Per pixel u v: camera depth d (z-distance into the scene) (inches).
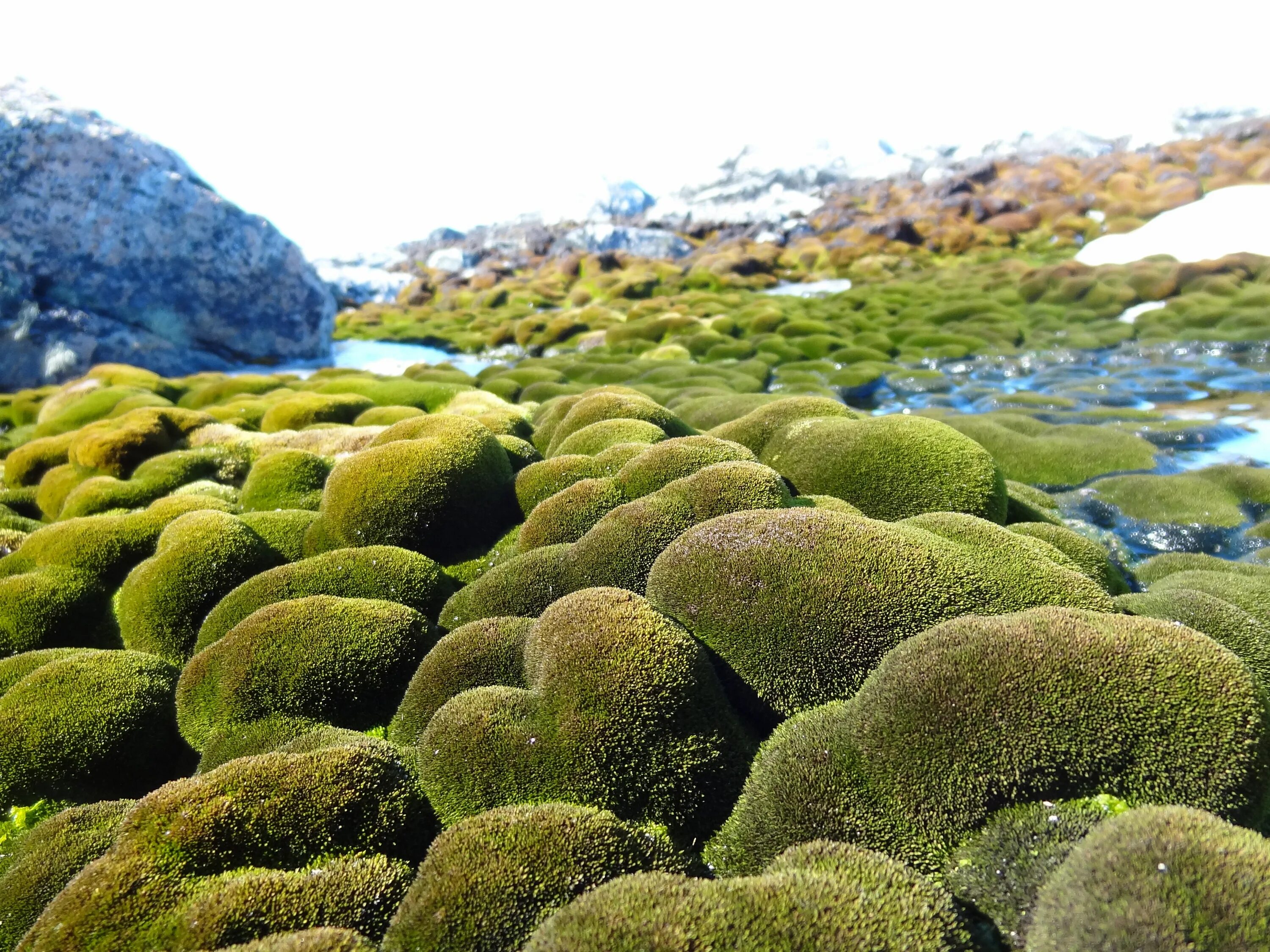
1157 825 8.0
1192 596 14.3
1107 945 7.2
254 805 10.4
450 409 33.1
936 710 9.9
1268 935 6.8
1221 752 9.1
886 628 12.0
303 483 22.7
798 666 12.1
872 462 18.6
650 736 11.1
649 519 15.2
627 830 9.7
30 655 16.1
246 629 14.4
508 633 13.4
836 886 8.2
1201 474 25.7
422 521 18.9
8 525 24.0
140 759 13.9
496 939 8.6
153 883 9.8
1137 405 37.0
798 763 10.5
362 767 11.0
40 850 11.3
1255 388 37.8
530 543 17.3
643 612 12.3
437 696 12.9
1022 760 9.4
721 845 10.5
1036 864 8.8
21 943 9.5
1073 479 27.5
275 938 8.5
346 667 13.8
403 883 9.7
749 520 13.6
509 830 9.4
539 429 26.5
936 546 13.1
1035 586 12.6
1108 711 9.4
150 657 15.8
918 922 7.9
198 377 49.1
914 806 9.7
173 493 24.3
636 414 23.4
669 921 8.0
